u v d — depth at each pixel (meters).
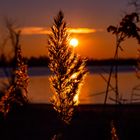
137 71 4.05
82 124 20.48
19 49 2.61
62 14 2.39
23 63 2.59
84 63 2.36
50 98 2.35
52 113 24.02
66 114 2.32
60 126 2.32
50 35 2.37
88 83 78.88
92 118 22.53
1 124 3.78
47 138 19.45
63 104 2.33
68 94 2.32
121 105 3.94
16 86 2.58
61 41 2.37
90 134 18.33
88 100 42.28
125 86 54.12
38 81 96.56
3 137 3.77
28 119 22.28
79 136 18.20
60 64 2.34
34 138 19.45
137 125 16.06
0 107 2.57
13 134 3.91
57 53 2.35
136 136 14.55
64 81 2.33
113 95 31.44
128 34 3.71
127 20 3.75
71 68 2.35
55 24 2.37
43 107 28.30
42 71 183.38
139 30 3.72
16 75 2.59
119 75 116.56
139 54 3.95
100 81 89.19
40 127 21.02
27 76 2.60
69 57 2.36
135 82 69.31
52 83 2.34
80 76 2.34
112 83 48.50
